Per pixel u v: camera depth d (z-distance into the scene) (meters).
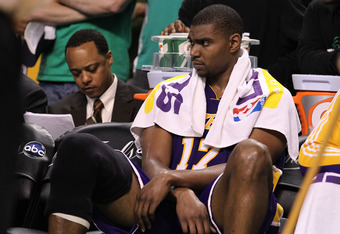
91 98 10.09
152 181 6.44
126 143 8.43
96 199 6.40
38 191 8.03
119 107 9.91
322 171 6.93
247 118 7.05
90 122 10.02
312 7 10.87
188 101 7.39
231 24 7.39
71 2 11.67
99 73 9.90
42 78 12.19
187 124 7.31
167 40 10.09
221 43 7.33
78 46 9.96
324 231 6.74
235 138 7.02
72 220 5.92
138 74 13.04
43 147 8.29
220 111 7.15
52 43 11.98
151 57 12.93
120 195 6.44
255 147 5.80
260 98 7.15
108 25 12.09
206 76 7.43
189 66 9.96
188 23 12.09
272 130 7.14
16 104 2.93
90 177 6.02
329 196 6.79
